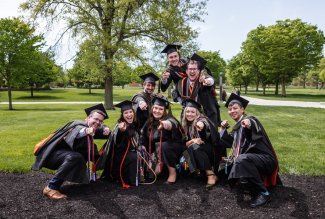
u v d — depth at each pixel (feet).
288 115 57.93
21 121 50.06
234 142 17.17
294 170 20.57
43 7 73.67
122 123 17.63
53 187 16.03
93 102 115.44
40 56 81.25
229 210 14.74
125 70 78.43
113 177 18.58
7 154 24.34
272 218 13.93
